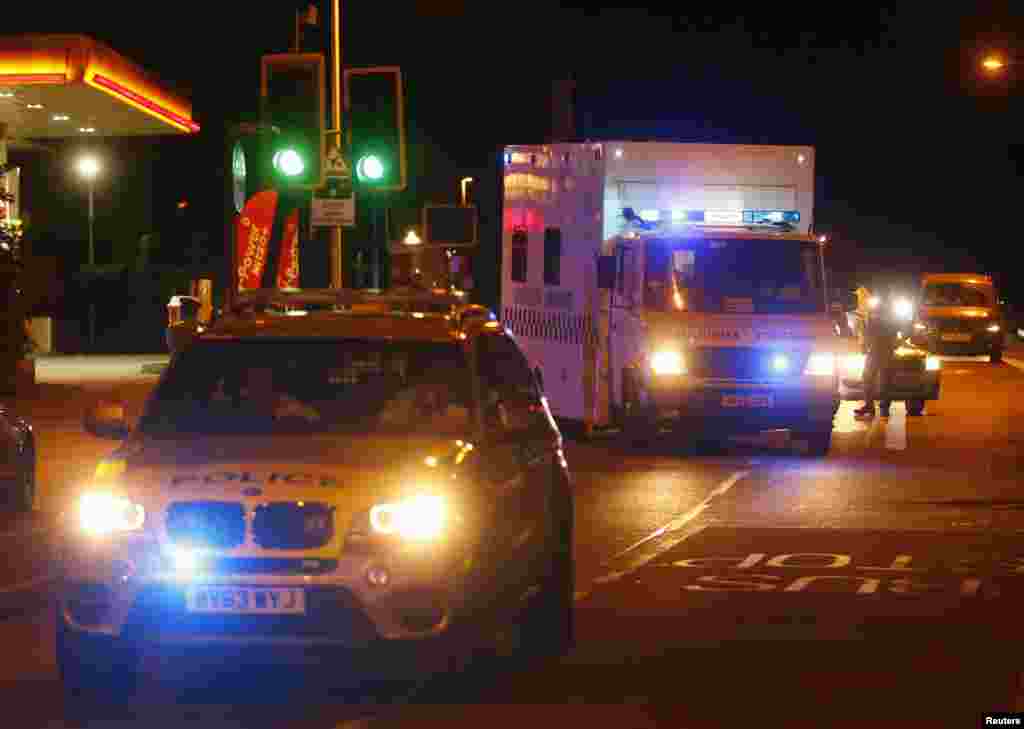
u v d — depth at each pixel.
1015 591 33.00
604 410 64.94
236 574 21.98
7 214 94.19
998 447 63.59
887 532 41.09
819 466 56.66
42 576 34.84
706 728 22.03
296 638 22.03
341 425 24.62
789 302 60.41
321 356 25.53
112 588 22.27
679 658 26.53
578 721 22.38
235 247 59.69
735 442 66.00
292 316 26.47
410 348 25.42
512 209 73.44
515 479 24.47
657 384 59.22
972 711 23.03
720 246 60.78
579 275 66.19
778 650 27.23
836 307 60.66
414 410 24.69
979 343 127.62
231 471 22.50
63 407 79.50
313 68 60.06
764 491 49.44
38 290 88.06
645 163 63.59
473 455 23.56
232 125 60.00
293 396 25.20
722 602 31.66
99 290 157.88
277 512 22.12
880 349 76.12
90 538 22.52
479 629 22.92
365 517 22.14
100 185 173.88
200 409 25.22
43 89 89.38
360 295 27.30
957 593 32.75
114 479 22.67
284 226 74.12
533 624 26.00
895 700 23.73
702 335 59.34
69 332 153.12
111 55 90.38
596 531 41.16
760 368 59.34
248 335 25.78
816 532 41.03
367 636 22.08
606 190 63.44
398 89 60.75
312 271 125.81
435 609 22.16
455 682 24.78
